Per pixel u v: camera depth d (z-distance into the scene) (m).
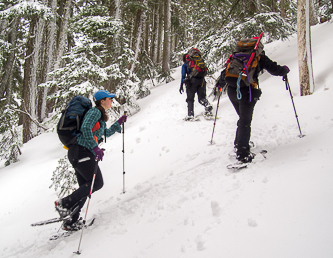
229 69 3.26
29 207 5.23
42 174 6.88
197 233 2.16
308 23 5.10
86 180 3.25
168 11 13.77
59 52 13.27
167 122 7.08
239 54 3.26
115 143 6.92
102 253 2.50
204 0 14.26
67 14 13.34
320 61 6.12
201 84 6.41
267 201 2.27
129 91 9.27
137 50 12.48
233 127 5.33
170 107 8.51
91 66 7.99
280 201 2.21
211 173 3.43
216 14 11.80
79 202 3.20
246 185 2.71
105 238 2.78
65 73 8.18
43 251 3.05
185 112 7.64
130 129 7.86
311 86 5.23
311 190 2.22
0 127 9.36
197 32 12.37
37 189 6.11
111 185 4.52
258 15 7.48
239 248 1.81
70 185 5.13
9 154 9.20
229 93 3.44
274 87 6.30
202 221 2.33
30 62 11.98
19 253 3.30
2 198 6.25
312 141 3.34
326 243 1.60
